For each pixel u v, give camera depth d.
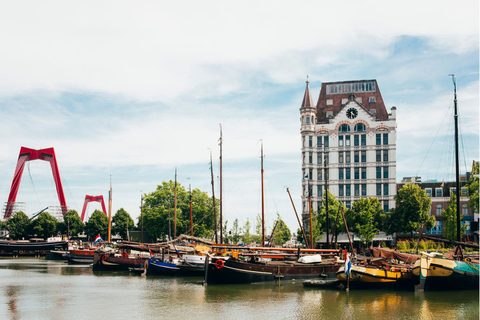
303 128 123.19
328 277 61.34
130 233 147.62
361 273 50.59
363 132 119.88
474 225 51.78
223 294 48.69
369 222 102.75
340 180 119.69
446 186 112.69
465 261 51.25
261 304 43.16
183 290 51.81
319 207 113.94
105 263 78.50
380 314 38.94
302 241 116.94
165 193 124.81
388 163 117.62
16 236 154.88
